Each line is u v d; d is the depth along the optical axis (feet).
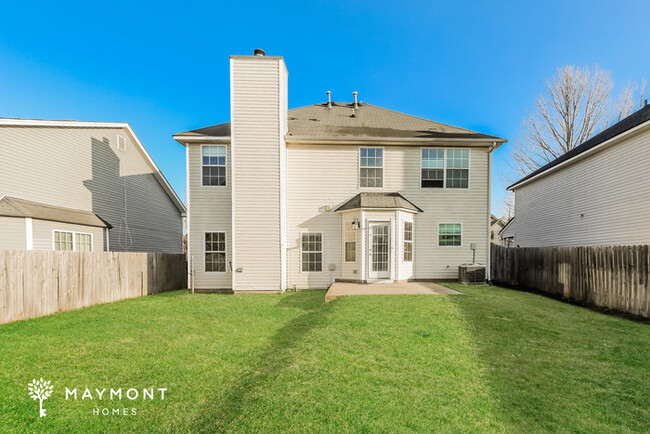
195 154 38.86
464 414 9.79
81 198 41.63
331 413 9.68
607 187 39.55
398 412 9.78
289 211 39.24
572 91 69.21
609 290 25.38
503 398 10.84
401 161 40.27
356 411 9.78
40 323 21.34
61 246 36.70
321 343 15.69
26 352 15.42
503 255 41.29
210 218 38.70
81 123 40.96
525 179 58.49
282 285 35.91
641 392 11.48
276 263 35.63
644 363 14.01
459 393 11.08
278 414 9.65
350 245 38.27
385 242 37.06
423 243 39.86
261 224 35.65
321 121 45.01
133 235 52.39
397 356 14.23
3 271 21.29
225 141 38.40
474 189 40.45
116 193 48.34
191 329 19.81
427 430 8.94
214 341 17.33
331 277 39.06
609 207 39.14
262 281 35.53
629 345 16.31
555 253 32.32
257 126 35.83
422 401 10.46
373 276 36.78
